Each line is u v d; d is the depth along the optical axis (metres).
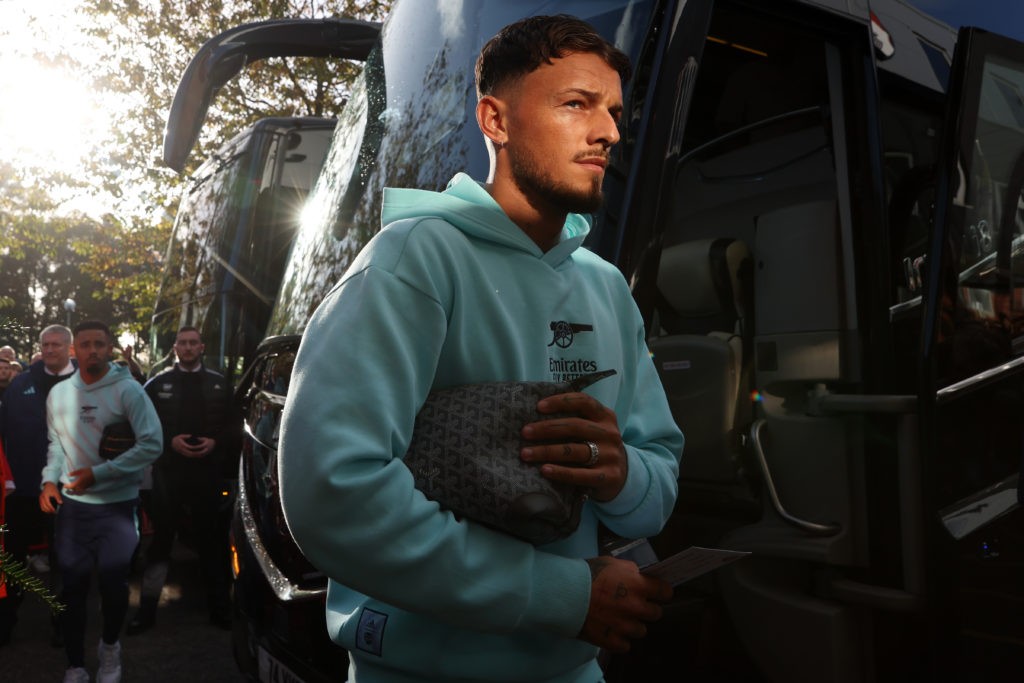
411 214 1.18
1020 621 2.37
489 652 1.15
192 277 6.73
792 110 3.21
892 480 2.54
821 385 2.75
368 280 1.07
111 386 4.12
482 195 1.19
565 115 1.13
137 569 6.60
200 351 5.26
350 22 3.88
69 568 4.02
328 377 1.02
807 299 2.79
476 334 1.12
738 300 3.04
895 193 2.87
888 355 2.64
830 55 2.76
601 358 1.25
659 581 1.16
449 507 1.06
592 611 1.12
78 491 3.96
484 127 1.21
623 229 2.17
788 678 2.64
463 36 2.86
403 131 2.96
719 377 2.94
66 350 5.58
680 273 3.08
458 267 1.12
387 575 1.00
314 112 12.78
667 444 1.43
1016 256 2.47
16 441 5.42
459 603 1.02
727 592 2.84
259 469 2.80
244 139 6.47
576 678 1.27
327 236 3.18
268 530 2.61
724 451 2.93
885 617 2.63
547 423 1.07
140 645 4.75
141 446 4.09
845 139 2.73
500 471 1.03
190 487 5.07
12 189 15.77
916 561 2.43
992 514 2.33
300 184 6.26
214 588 5.15
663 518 1.32
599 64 1.14
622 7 2.38
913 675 2.57
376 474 0.99
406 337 1.06
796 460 2.77
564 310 1.21
